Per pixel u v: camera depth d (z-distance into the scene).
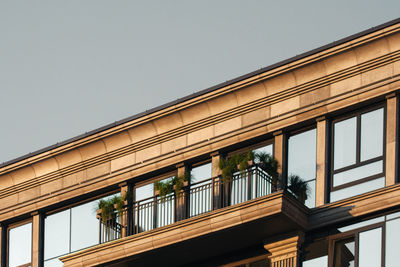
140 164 73.25
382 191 63.84
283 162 68.12
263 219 65.00
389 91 65.75
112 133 73.88
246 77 69.50
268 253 67.38
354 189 65.69
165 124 72.50
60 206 76.62
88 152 75.25
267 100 69.38
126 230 71.81
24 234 77.56
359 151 66.19
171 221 70.81
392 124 65.38
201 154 71.06
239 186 68.56
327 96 67.62
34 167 77.12
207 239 67.12
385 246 63.56
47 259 75.94
